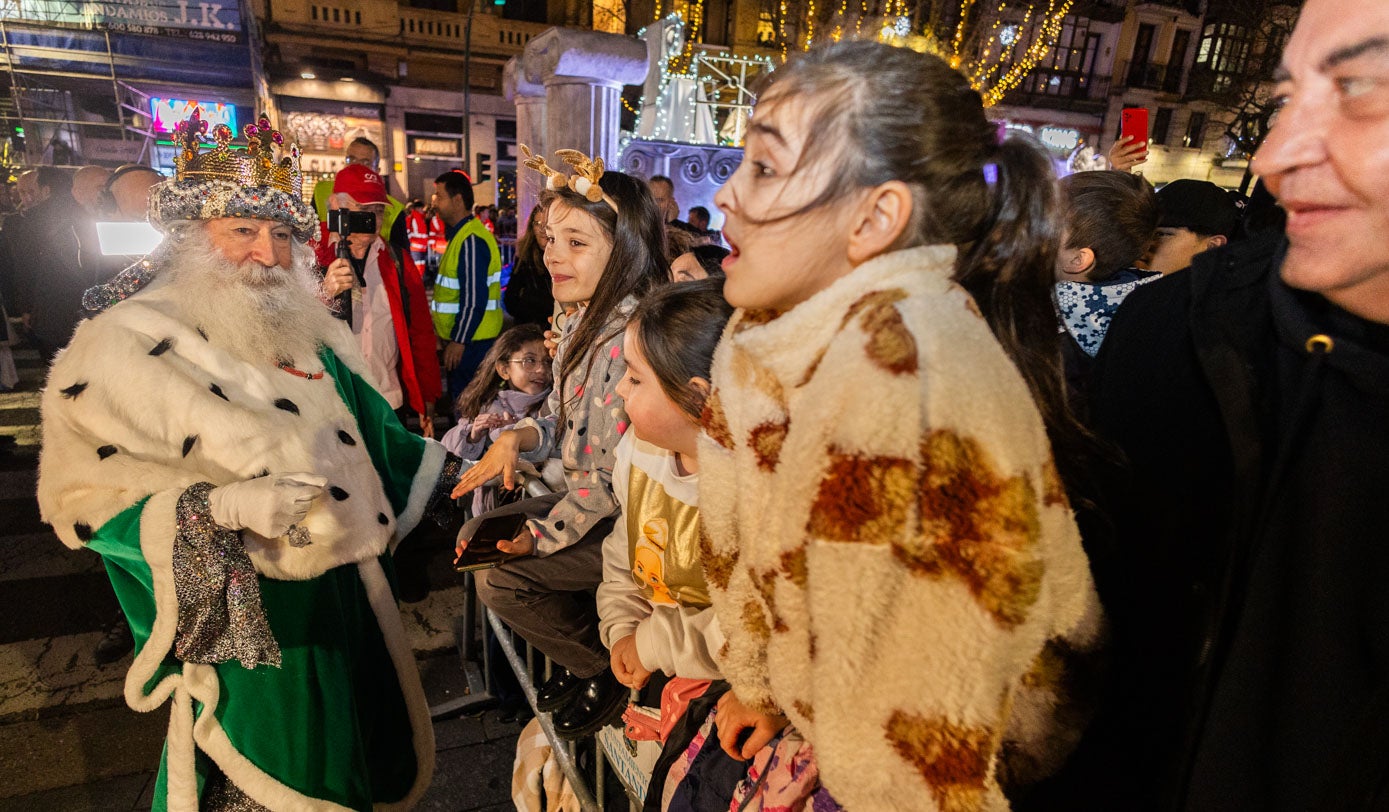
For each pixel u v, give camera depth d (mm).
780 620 631
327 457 1733
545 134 6020
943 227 628
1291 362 685
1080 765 857
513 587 1563
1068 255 1838
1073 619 613
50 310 5195
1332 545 635
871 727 553
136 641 1633
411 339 4172
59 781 2252
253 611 1508
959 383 527
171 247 1705
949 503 517
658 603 1181
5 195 9398
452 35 17516
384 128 17641
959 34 13641
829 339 597
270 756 1582
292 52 16453
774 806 875
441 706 2574
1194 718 725
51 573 3434
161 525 1452
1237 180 23750
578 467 1603
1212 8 22641
